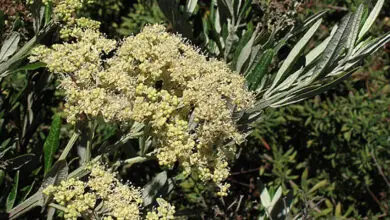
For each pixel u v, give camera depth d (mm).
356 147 1087
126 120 583
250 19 832
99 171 575
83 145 628
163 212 579
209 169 617
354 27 617
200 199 933
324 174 1089
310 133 1115
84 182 610
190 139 582
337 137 1092
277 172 1020
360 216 1025
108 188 571
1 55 651
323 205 1104
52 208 628
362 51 634
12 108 784
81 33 614
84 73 576
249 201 927
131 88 576
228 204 914
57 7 619
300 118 1102
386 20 1107
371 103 1084
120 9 1174
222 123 590
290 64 668
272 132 1097
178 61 593
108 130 894
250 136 1086
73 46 593
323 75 638
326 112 1087
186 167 592
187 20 758
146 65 582
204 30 810
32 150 789
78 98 573
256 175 1090
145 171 1001
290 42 828
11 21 697
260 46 713
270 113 1056
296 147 1147
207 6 1110
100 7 1104
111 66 586
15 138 733
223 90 601
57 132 605
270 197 805
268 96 679
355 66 661
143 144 597
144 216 672
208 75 598
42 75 779
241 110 624
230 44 763
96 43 600
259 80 673
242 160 1086
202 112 578
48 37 726
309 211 879
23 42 734
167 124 576
